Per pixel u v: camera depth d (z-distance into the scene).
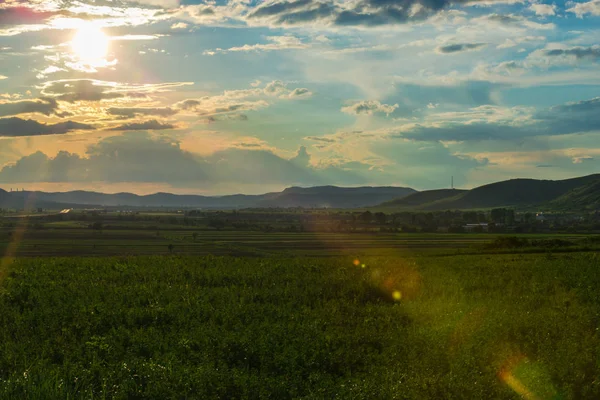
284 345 15.40
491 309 20.38
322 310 21.25
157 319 19.22
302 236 177.75
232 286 26.50
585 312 19.50
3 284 26.31
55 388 11.59
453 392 11.66
